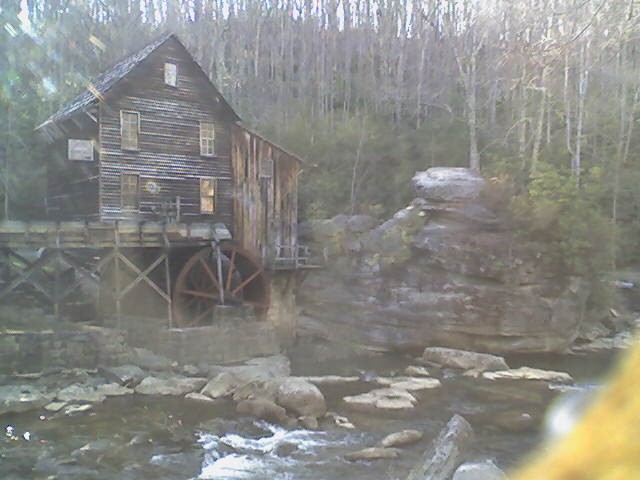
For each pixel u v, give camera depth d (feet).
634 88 101.60
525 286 77.00
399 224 86.12
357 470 34.30
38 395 46.14
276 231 83.10
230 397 50.70
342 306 85.61
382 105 140.87
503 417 45.42
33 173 90.22
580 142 100.42
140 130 72.18
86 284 76.48
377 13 166.09
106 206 69.26
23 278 58.29
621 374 4.04
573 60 100.78
